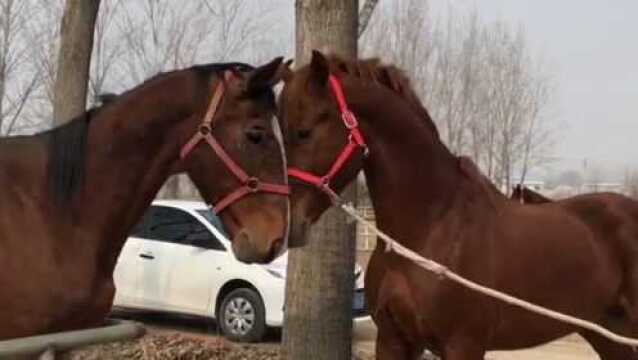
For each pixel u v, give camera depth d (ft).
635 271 16.83
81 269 11.38
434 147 15.16
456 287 14.49
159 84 11.87
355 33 18.88
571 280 15.99
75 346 10.42
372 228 14.67
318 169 14.24
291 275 19.04
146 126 11.76
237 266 34.19
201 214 36.55
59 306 11.14
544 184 141.08
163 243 36.32
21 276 10.94
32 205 11.30
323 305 18.75
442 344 14.84
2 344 9.77
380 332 15.47
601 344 17.58
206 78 11.86
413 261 14.64
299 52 18.94
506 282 15.14
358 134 14.42
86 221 11.59
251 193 11.59
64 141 11.66
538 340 15.92
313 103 14.21
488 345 15.52
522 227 15.67
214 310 34.65
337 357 18.88
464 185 15.44
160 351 24.73
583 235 16.47
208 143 11.64
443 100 95.25
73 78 29.89
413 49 87.61
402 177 14.88
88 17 29.96
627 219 17.16
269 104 11.83
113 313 38.27
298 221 14.06
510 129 101.50
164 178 12.05
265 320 33.27
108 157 11.73
